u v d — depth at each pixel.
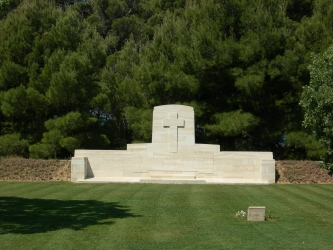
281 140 33.06
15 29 34.03
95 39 37.09
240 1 31.95
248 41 30.84
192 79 31.59
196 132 34.50
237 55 30.94
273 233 14.98
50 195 22.19
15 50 33.34
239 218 17.11
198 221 16.53
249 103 32.12
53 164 29.45
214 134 32.12
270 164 27.88
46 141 32.03
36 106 32.88
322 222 16.67
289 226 15.97
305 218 17.30
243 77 30.58
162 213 17.86
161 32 35.53
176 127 28.81
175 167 28.75
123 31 53.59
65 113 34.66
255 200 21.08
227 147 34.19
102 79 38.88
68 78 31.70
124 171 28.97
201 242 13.89
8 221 16.41
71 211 18.19
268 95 32.34
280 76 31.34
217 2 31.77
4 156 32.75
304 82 31.94
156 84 32.84
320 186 26.52
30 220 16.56
